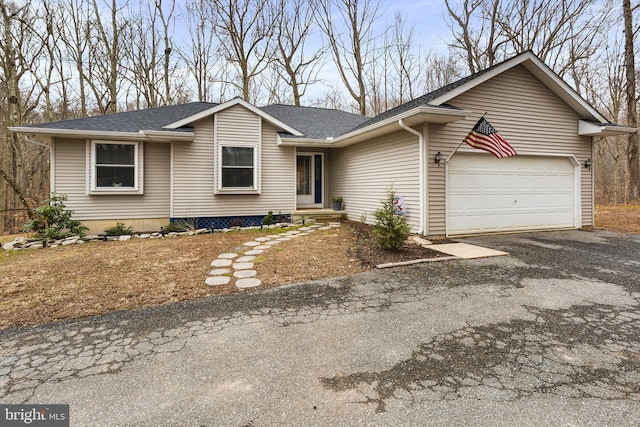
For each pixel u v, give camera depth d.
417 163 7.60
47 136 8.66
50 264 5.48
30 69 14.54
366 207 9.96
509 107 8.15
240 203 10.16
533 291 4.09
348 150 11.04
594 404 2.01
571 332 3.00
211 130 9.78
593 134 8.81
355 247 6.61
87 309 3.59
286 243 7.19
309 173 12.20
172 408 2.00
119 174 9.24
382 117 9.35
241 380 2.29
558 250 6.35
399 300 3.81
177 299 3.88
